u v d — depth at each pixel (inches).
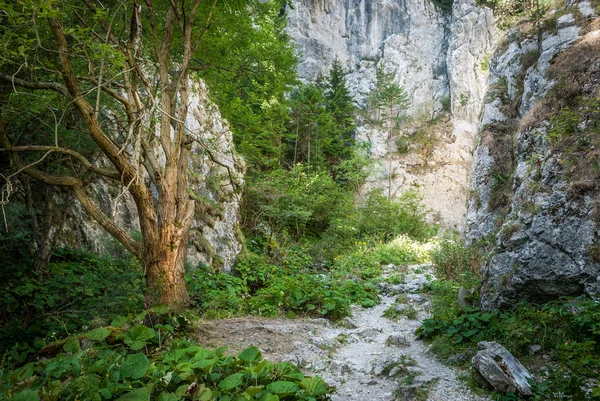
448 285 333.1
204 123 481.4
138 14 229.9
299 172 751.7
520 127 282.2
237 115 554.6
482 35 1129.4
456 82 1160.8
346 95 1144.8
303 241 660.7
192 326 221.8
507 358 161.0
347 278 417.1
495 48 400.5
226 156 512.7
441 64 1261.1
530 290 211.0
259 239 547.5
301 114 913.5
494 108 351.9
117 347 181.5
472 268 317.1
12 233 259.0
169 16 254.8
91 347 167.0
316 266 528.4
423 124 1175.0
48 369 141.5
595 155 210.5
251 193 594.6
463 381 167.6
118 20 273.3
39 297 231.5
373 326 273.1
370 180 1061.1
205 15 279.6
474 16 1155.3
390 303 339.0
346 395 165.9
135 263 274.1
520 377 151.6
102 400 127.0
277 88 354.6
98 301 240.5
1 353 199.3
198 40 270.1
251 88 694.5
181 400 126.3
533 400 140.6
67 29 193.0
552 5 334.3
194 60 308.5
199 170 456.8
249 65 331.3
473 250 331.0
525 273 209.9
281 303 305.6
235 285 366.6
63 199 319.6
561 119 233.9
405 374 181.0
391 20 1360.7
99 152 319.6
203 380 141.6
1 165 286.8
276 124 781.9
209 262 394.9
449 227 1003.3
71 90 195.9
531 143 264.7
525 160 266.1
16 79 200.2
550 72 279.6
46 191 272.4
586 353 152.3
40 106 241.6
